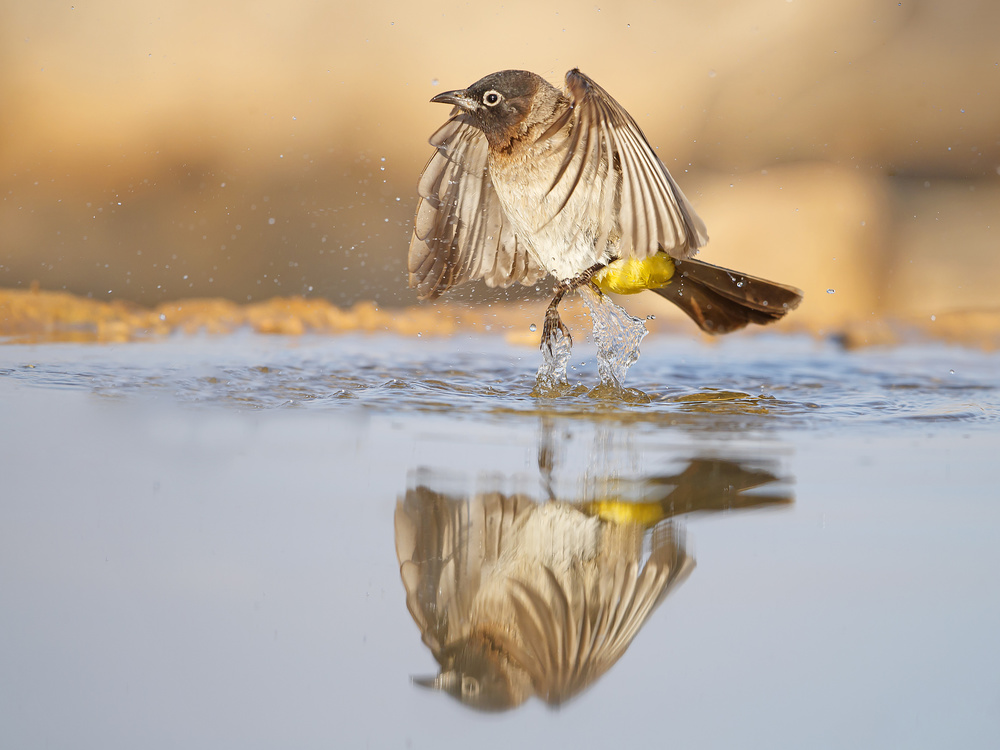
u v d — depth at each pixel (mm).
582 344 11641
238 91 20031
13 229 15992
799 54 22391
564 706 3297
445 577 4070
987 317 13211
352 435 6348
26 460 5590
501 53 21422
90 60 19828
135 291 14227
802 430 6797
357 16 21078
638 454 5965
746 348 11648
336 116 20062
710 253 15453
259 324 12031
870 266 15406
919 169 20875
